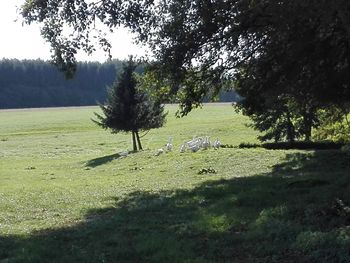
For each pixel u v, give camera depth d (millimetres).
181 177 22203
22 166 40531
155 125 48219
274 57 16688
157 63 17422
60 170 35344
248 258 8188
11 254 9375
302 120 37969
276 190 14578
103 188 19844
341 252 7508
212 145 35406
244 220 10852
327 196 12289
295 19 11641
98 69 184125
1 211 15070
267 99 20250
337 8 9375
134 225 11258
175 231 10375
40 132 76375
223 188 16031
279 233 9125
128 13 13633
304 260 7695
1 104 163125
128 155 37781
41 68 177250
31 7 12961
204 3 14766
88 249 9367
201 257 8297
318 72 17547
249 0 13492
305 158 23391
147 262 8383
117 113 47375
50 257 8945
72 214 13930
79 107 151250
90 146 57531
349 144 28016
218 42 16125
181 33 15812
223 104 133750
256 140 48250
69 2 12898
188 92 20234
